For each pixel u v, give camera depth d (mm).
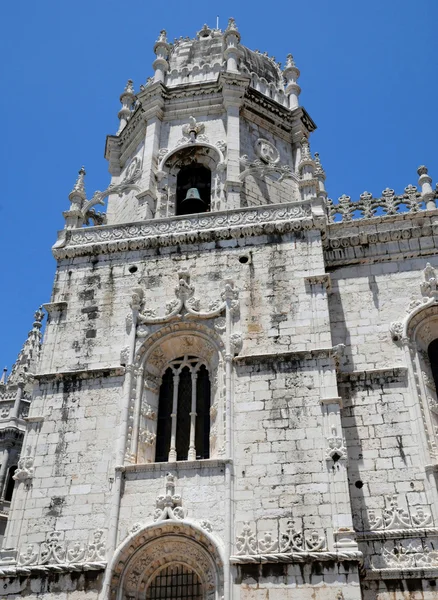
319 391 25469
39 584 23250
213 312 27984
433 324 28594
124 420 25953
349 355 27969
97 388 27109
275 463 24266
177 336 28062
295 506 23328
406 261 29922
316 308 27562
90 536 23906
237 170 33312
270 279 28719
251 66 39625
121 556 23297
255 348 27016
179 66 39219
